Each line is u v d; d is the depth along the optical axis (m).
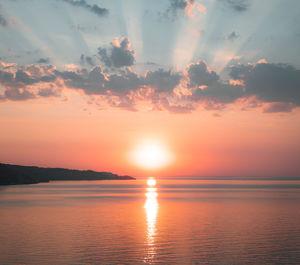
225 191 197.12
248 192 182.12
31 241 44.88
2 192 175.75
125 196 148.00
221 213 77.62
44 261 35.62
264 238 47.06
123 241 45.16
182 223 61.41
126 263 35.09
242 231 52.69
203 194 164.12
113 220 65.38
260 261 35.84
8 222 62.19
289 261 35.81
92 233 50.84
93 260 36.06
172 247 41.94
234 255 38.22
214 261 35.88
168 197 140.88
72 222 62.34
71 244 43.16
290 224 59.81
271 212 79.44
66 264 34.59
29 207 92.25
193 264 34.81
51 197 137.12
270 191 193.12
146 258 36.97
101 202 111.88
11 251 39.56
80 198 132.62
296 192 179.75
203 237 47.84
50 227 56.41
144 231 52.69
